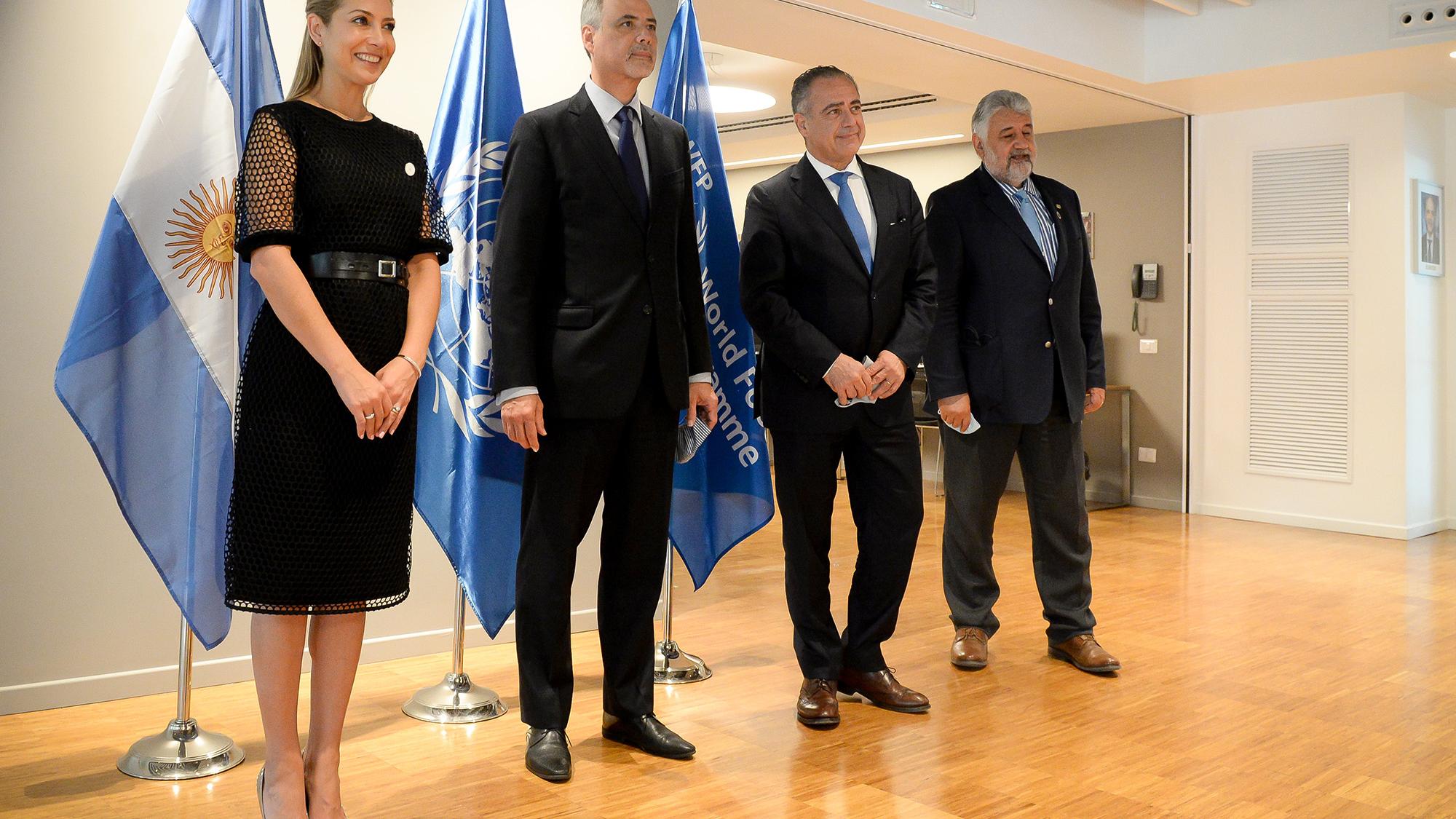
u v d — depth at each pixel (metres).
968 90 6.49
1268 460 7.05
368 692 3.15
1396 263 6.53
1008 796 2.42
